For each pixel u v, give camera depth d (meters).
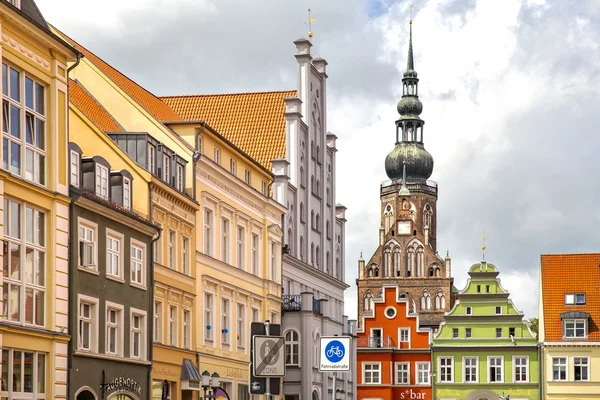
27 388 37.12
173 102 83.88
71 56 39.94
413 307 184.88
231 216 63.34
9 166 35.84
